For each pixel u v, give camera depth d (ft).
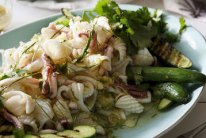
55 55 1.82
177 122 1.69
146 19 2.17
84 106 1.79
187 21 2.57
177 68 1.91
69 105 1.76
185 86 1.87
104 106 1.85
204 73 1.87
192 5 2.66
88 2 2.74
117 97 1.86
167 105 1.79
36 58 1.87
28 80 1.75
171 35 2.16
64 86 1.79
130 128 1.75
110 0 2.14
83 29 1.96
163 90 1.86
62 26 2.07
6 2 2.72
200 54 1.99
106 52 1.93
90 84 1.83
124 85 1.93
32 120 1.65
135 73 1.96
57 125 1.68
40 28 2.35
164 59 2.04
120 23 2.06
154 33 2.13
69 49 1.88
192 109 1.79
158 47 2.10
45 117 1.67
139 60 2.04
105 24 2.00
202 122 1.84
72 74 1.86
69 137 1.57
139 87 1.94
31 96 1.73
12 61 1.95
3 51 2.12
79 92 1.78
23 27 2.33
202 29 2.49
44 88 1.73
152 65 2.07
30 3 2.79
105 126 1.78
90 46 1.91
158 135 1.64
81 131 1.61
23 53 1.89
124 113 1.84
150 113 1.82
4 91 1.72
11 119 1.65
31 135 1.58
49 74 1.76
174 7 2.66
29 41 2.11
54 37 2.01
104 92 1.88
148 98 1.89
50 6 2.74
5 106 1.67
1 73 1.91
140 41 2.06
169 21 2.23
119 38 2.02
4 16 2.62
